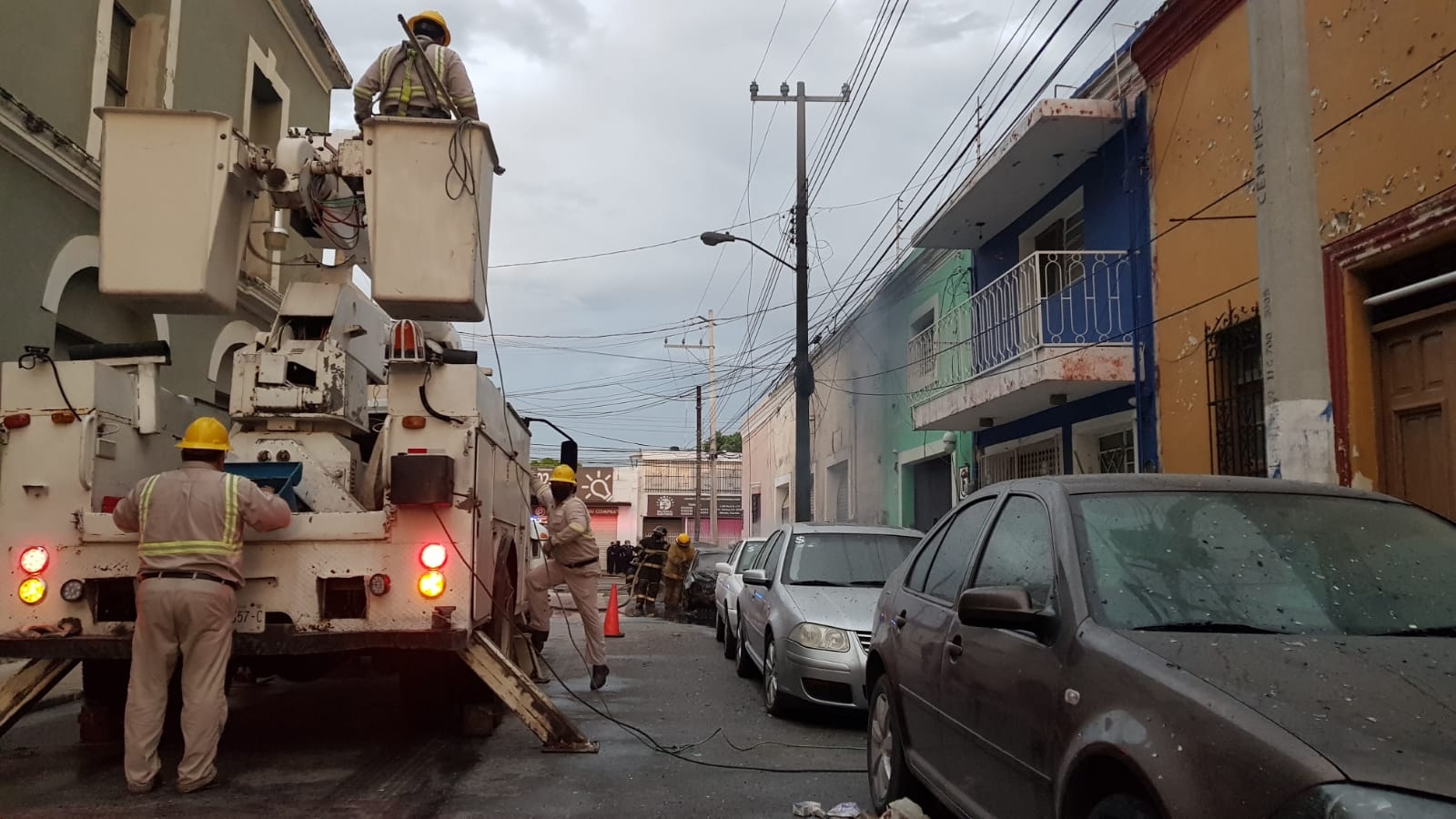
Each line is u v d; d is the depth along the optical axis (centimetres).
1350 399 784
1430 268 745
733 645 1239
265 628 580
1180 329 1034
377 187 621
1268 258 551
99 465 592
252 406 654
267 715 807
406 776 604
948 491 1738
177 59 1240
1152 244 1088
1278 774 241
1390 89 749
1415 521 391
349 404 697
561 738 668
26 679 610
